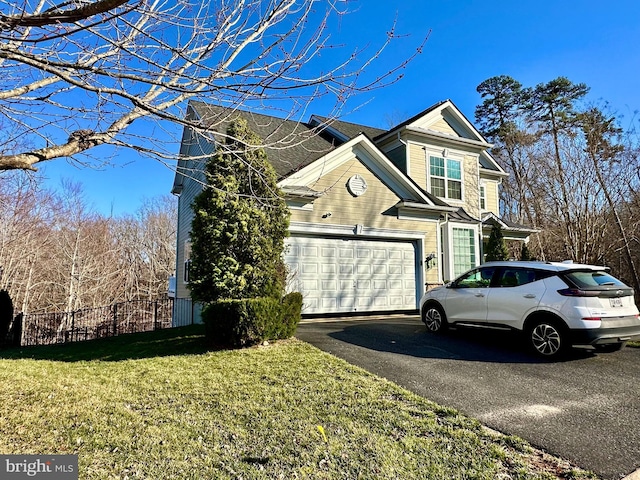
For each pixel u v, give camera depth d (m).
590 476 2.91
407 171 14.26
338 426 3.71
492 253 14.99
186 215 14.56
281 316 7.35
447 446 3.33
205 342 7.72
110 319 23.62
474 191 15.90
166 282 32.03
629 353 6.40
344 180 10.98
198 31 3.07
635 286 14.60
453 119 15.88
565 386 4.88
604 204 16.12
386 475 2.88
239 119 8.38
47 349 10.20
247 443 3.40
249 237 8.01
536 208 21.12
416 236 12.16
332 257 10.79
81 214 26.47
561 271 6.27
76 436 3.60
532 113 27.91
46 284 25.08
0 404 4.50
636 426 3.75
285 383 4.97
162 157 2.95
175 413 4.11
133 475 2.93
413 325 9.12
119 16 2.33
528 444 3.40
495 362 5.91
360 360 6.04
